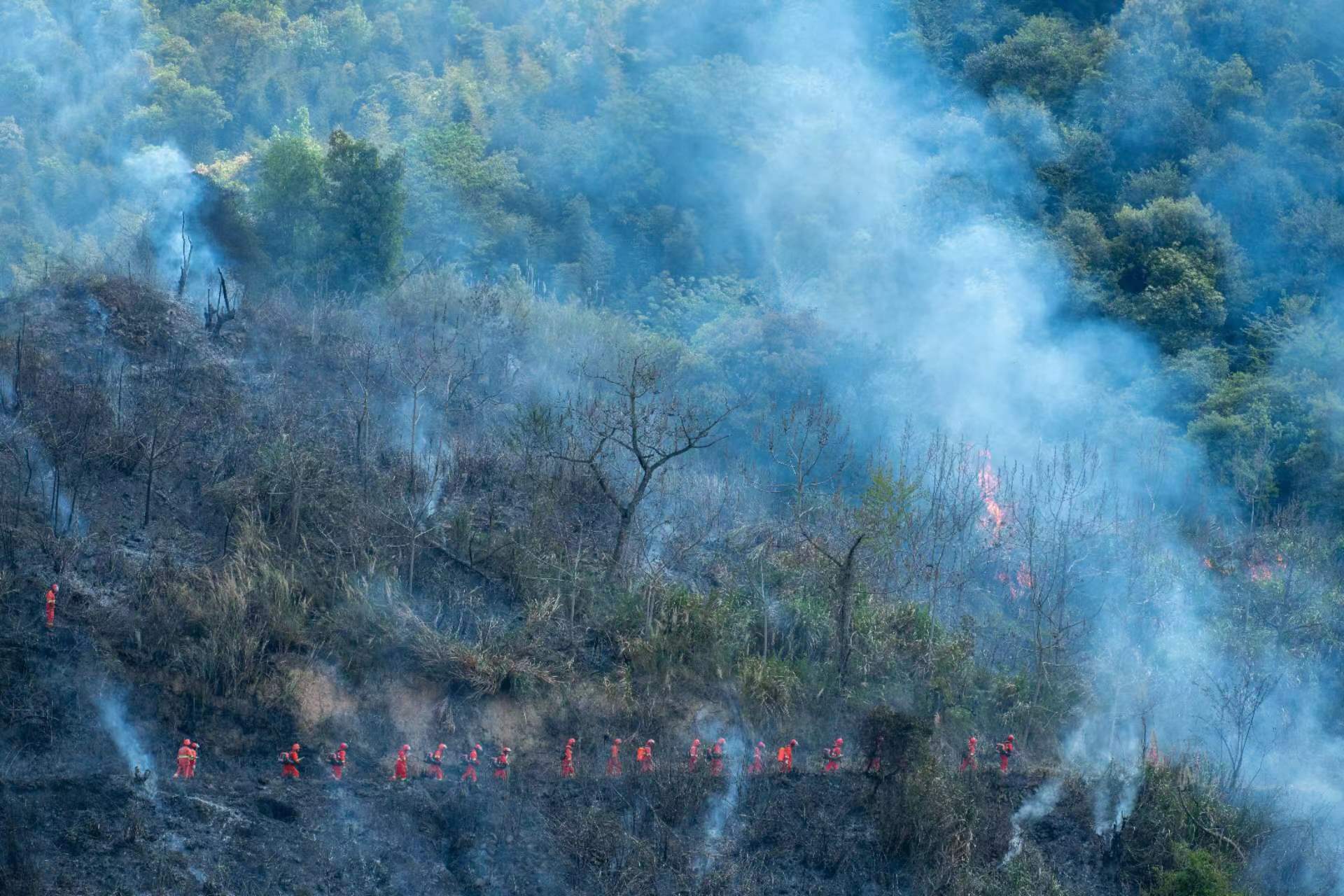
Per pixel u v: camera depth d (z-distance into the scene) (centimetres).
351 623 7344
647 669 7675
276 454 8025
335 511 7875
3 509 7269
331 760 6800
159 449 8019
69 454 7769
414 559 7731
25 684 6562
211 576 7244
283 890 6166
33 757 6344
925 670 8188
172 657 6869
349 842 6462
